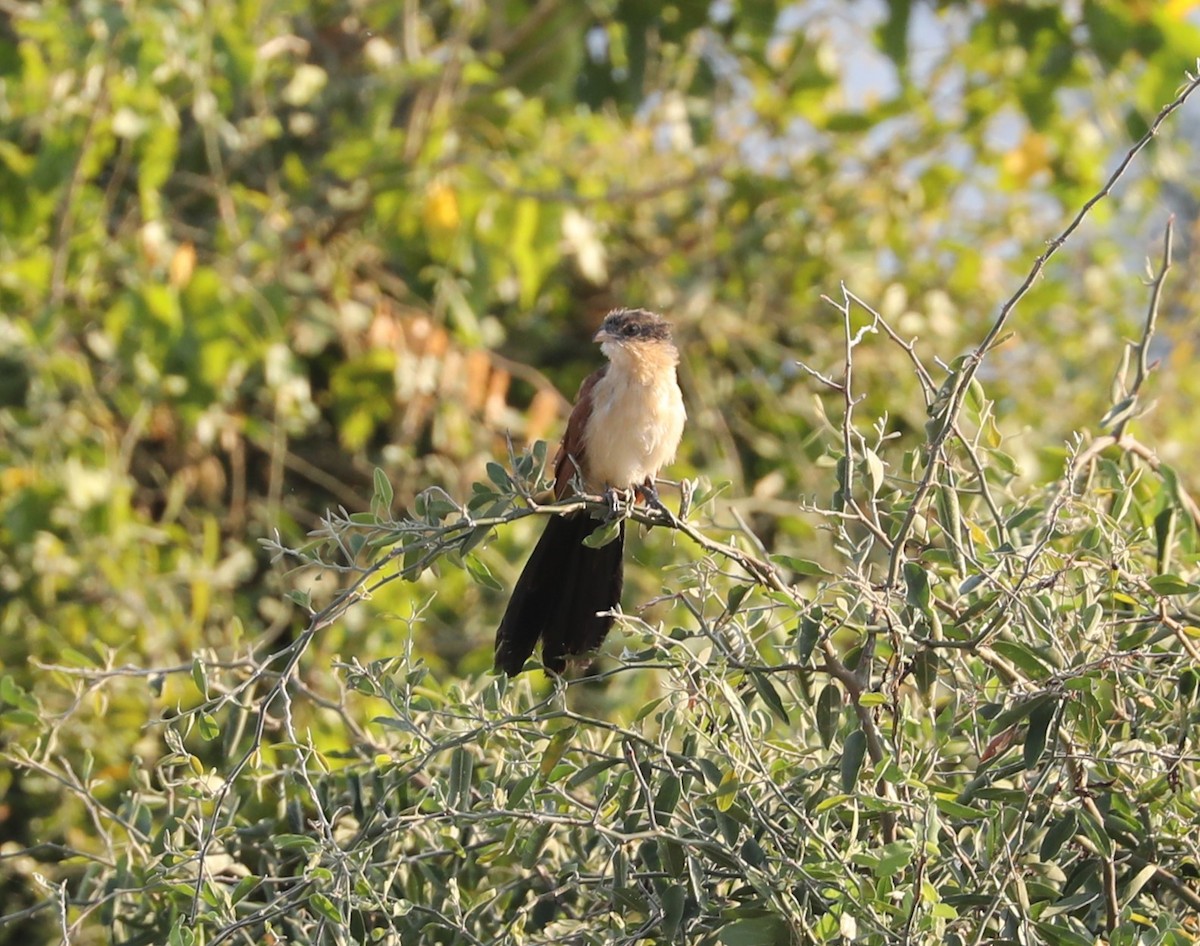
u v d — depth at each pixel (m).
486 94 14.34
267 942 6.95
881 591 6.50
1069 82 15.46
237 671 8.91
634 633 6.66
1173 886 6.36
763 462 14.59
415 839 7.74
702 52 15.97
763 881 6.01
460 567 6.92
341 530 6.89
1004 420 14.38
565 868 7.06
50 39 12.34
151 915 7.59
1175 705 6.84
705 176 13.98
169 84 12.84
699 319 14.36
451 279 13.46
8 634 11.28
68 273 12.48
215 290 12.20
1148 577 6.70
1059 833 6.22
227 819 7.31
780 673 7.00
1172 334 15.49
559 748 6.64
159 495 13.48
